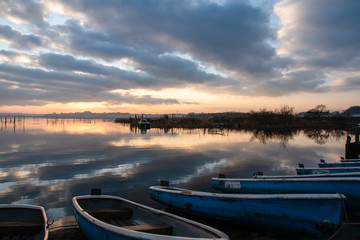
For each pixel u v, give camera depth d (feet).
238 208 18.83
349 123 198.49
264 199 17.81
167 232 16.34
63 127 170.30
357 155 53.06
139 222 19.13
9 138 88.94
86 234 16.69
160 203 24.02
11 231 16.53
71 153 56.39
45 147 66.03
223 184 27.61
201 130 145.07
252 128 163.43
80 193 28.53
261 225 18.29
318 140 92.38
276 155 56.95
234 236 18.30
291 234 17.62
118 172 38.75
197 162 47.34
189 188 30.91
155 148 65.67
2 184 31.68
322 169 33.37
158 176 36.60
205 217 20.94
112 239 14.25
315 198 16.22
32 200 26.02
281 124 166.61
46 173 37.63
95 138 91.35
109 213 19.39
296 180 24.03
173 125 184.75
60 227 19.74
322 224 16.11
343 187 22.30
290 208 17.02
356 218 21.68
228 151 61.62
